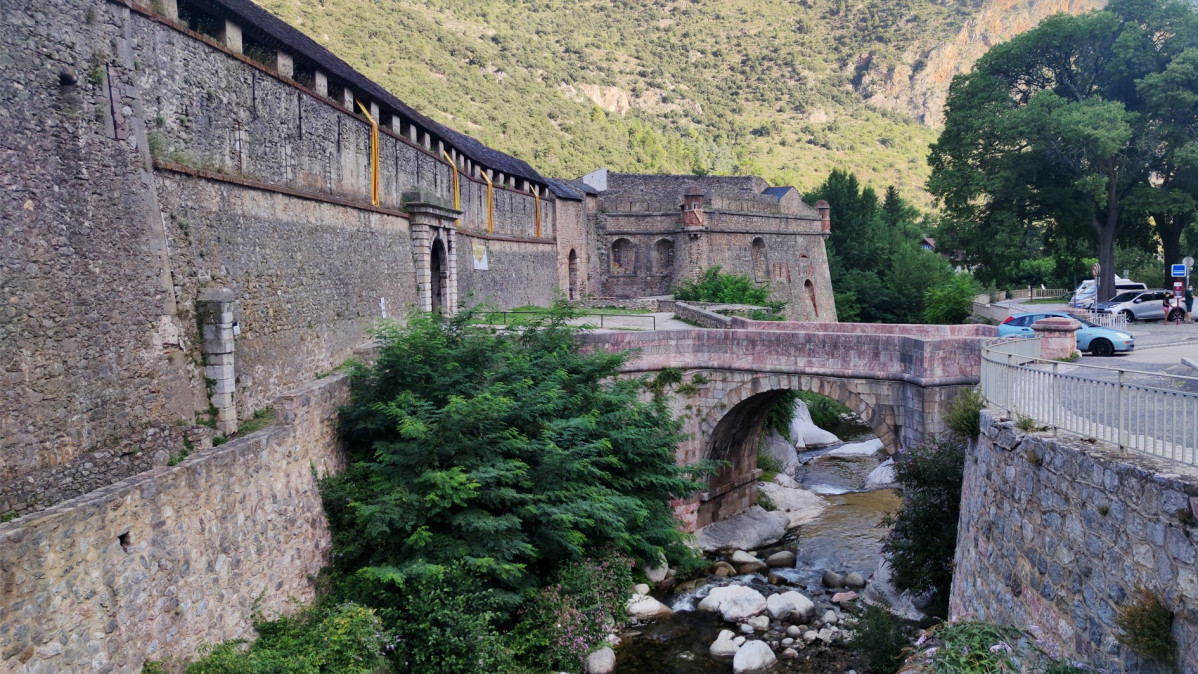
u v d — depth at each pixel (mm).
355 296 24641
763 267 67000
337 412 19578
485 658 15828
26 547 9438
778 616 20766
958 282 64125
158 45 15234
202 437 15117
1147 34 42156
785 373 25453
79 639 10148
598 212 63688
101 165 13344
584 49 183375
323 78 23422
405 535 17656
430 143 34875
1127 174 41344
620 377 26562
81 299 12625
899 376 23203
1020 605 11672
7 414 11039
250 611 14359
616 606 20297
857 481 34562
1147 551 8758
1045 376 11852
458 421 18328
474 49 126562
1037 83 46625
